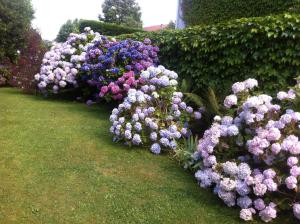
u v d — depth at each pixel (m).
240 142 4.00
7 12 12.55
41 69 9.25
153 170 4.67
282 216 3.62
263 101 4.07
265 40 5.45
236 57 5.89
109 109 8.01
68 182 4.23
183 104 5.71
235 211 3.74
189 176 4.52
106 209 3.70
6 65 12.48
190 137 5.35
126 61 7.47
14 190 3.97
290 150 3.47
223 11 10.93
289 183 3.36
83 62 8.84
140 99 5.48
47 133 5.97
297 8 8.54
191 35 6.85
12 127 6.28
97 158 4.97
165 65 7.49
